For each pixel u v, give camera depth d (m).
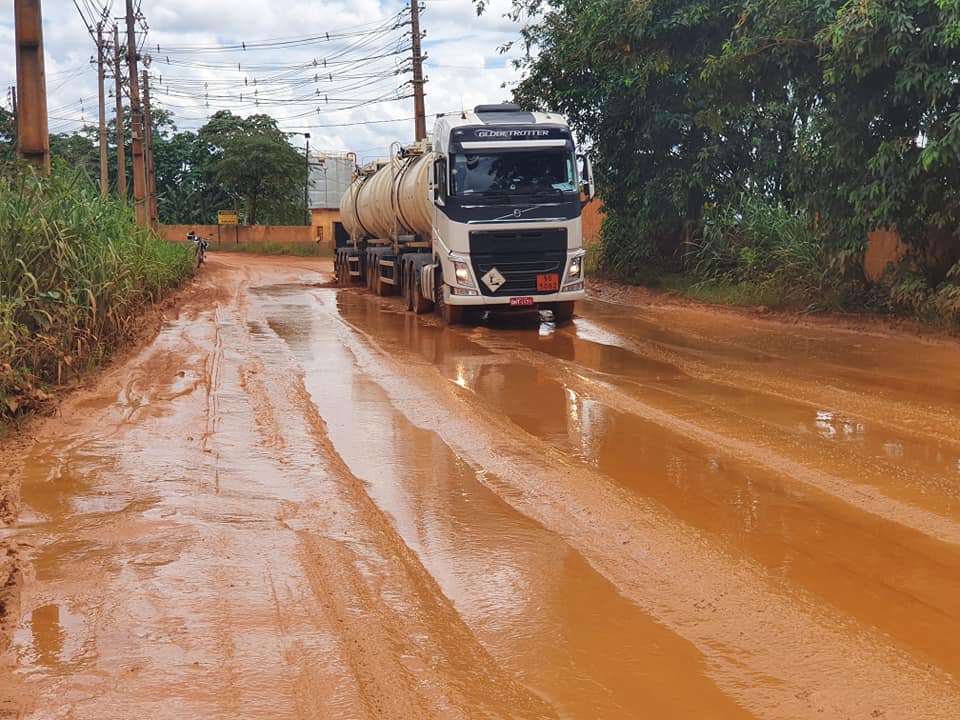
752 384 10.25
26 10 14.02
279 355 12.77
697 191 21.81
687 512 5.99
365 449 7.64
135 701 3.66
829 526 5.70
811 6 14.72
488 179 15.89
